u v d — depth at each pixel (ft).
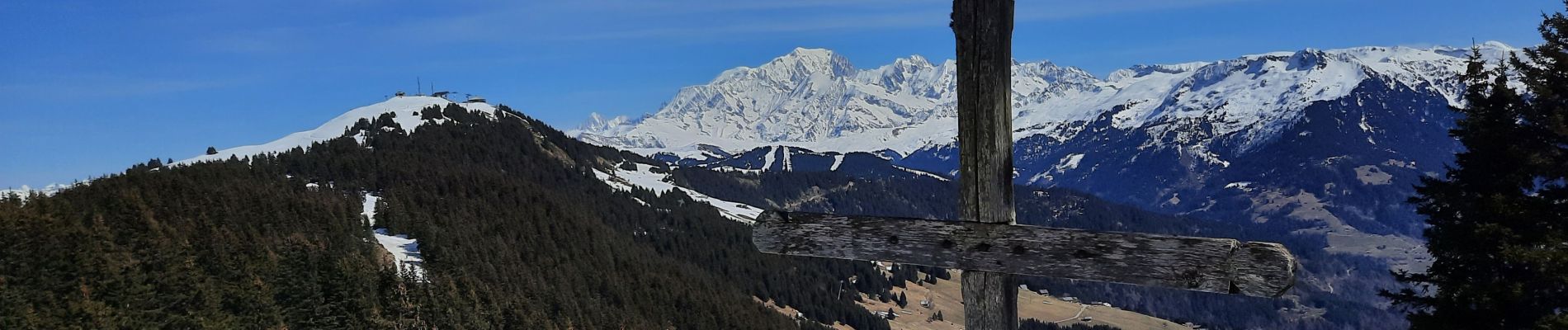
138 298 183.73
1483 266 56.29
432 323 209.46
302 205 255.70
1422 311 58.34
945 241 20.84
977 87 20.54
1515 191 55.98
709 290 346.95
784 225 22.80
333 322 199.11
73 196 225.76
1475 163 57.57
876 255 21.61
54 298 176.24
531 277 268.82
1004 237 20.04
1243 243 17.66
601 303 284.20
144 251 198.49
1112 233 18.90
